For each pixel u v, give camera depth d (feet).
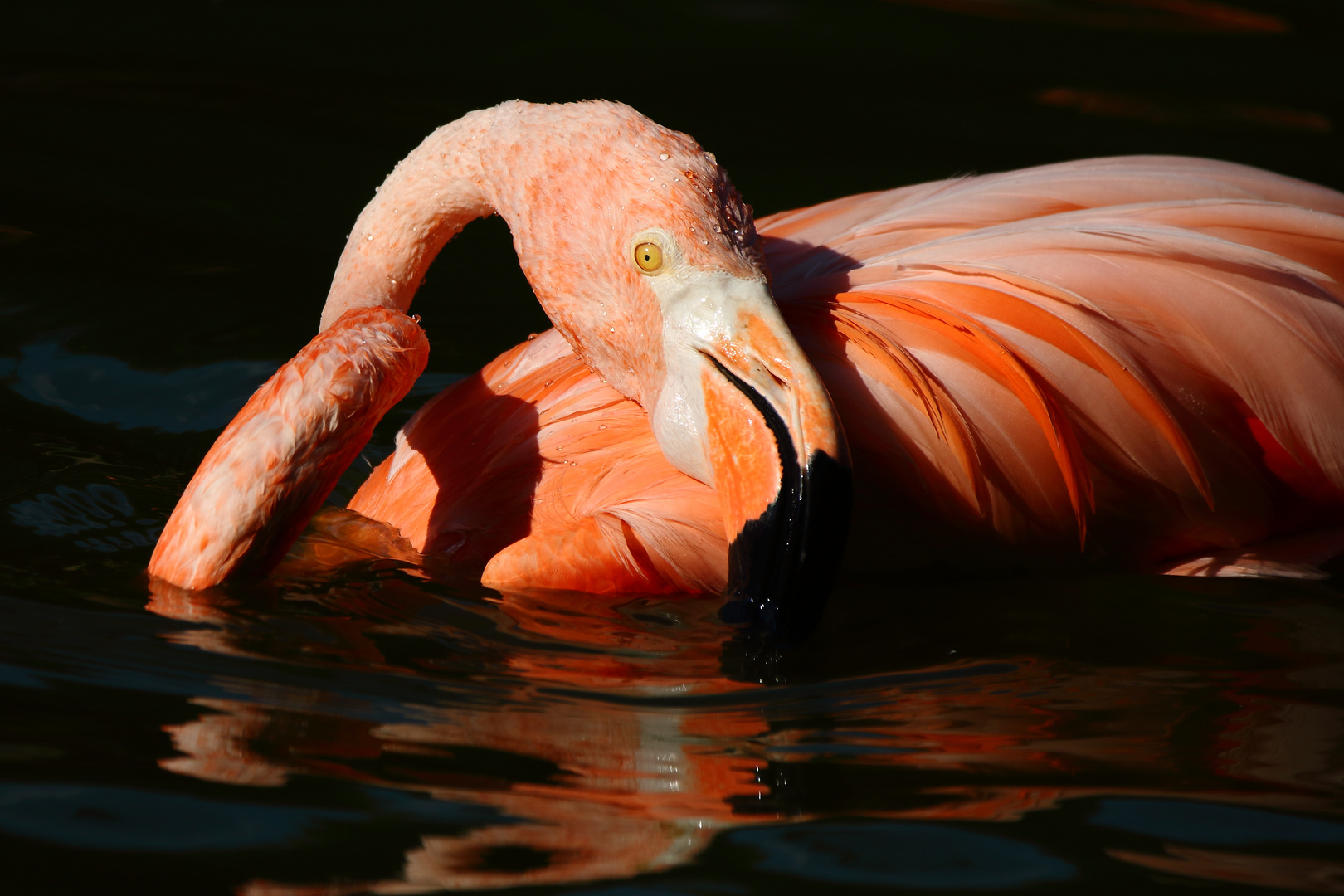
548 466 19.92
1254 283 18.56
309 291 30.50
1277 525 19.52
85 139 37.58
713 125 39.68
